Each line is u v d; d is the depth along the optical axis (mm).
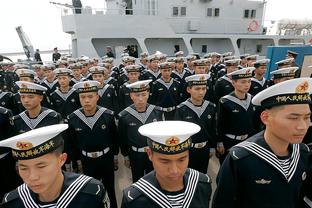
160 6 14047
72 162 3672
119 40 13750
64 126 1703
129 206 1718
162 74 6523
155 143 1606
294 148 1835
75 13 12859
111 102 6684
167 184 1706
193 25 14625
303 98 1548
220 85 6840
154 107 3742
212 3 14812
